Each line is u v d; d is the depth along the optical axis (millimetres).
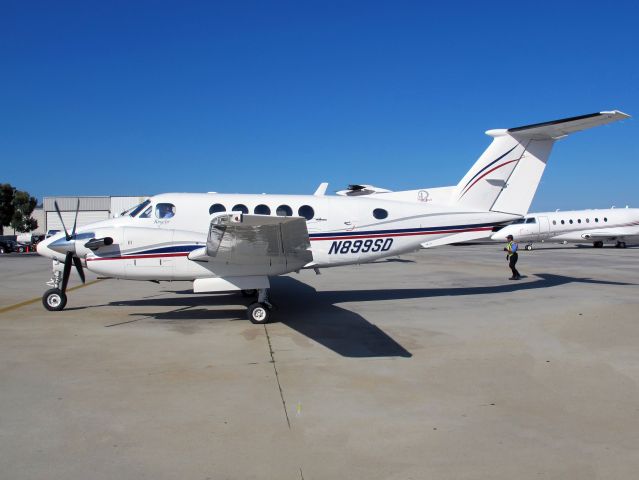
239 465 3314
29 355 6129
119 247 8602
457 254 27797
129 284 13734
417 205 10508
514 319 8508
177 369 5555
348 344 6746
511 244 14641
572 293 11664
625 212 31828
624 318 8547
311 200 10031
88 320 8422
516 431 3877
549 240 31516
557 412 4273
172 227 9289
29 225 64375
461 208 10688
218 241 7613
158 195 9625
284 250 8047
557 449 3557
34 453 3471
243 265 8273
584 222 31422
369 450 3541
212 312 9211
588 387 4945
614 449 3557
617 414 4223
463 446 3609
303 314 9016
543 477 3158
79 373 5383
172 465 3309
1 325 7992
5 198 61875
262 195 10016
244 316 8812
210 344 6734
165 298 10953
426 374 5395
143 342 6844
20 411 4266
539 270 17641
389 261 22328
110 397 4629
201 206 9500
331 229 9930
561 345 6688
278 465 3316
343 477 3160
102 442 3654
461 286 13141
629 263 20562
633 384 5035
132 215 9375
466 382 5113
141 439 3713
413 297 11156
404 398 4629
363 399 4602
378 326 7945
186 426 3959
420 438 3746
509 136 10773
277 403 4492
